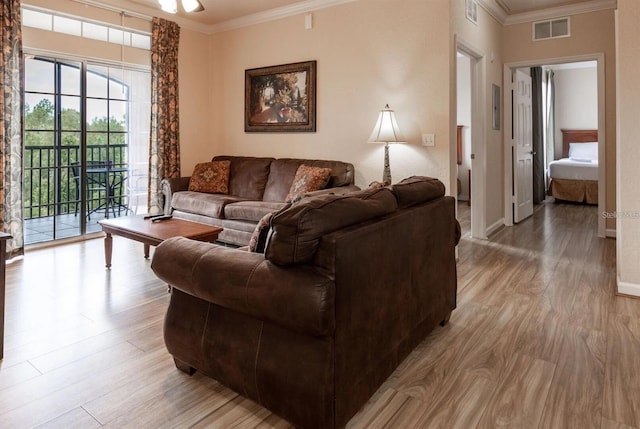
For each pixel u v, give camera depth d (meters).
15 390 1.86
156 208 5.21
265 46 5.13
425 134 3.97
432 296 2.34
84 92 4.63
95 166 4.82
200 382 1.94
